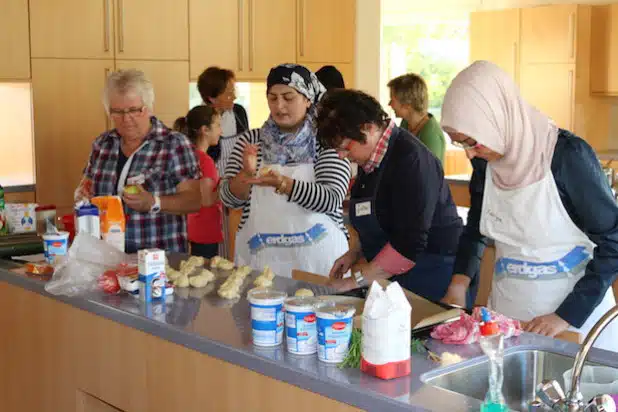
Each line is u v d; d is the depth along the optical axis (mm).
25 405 2607
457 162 8750
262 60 5523
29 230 3029
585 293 2062
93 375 2271
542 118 2129
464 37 8797
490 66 2074
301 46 5660
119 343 2152
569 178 2082
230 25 5383
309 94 2930
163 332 1966
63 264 2381
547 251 2201
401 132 2516
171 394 1985
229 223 4906
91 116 4980
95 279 2363
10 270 2615
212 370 1850
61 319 2381
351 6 5836
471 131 2047
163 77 5191
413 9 8570
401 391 1500
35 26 4770
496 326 1800
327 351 1653
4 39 4688
